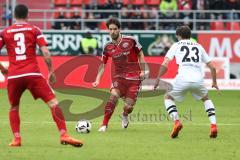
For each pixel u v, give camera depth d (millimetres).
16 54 30109
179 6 84000
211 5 83812
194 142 33719
